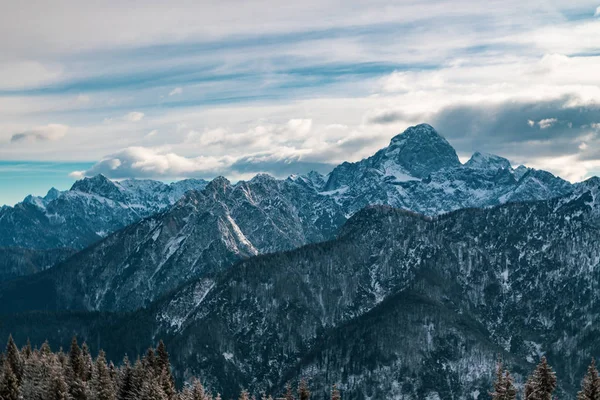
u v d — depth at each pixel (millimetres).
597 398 149625
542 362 163375
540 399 161375
